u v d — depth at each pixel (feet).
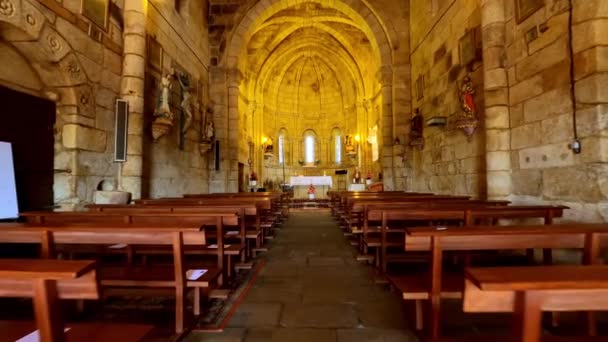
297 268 15.81
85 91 18.81
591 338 6.45
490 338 7.61
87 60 18.93
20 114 16.22
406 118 39.83
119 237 8.52
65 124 18.17
